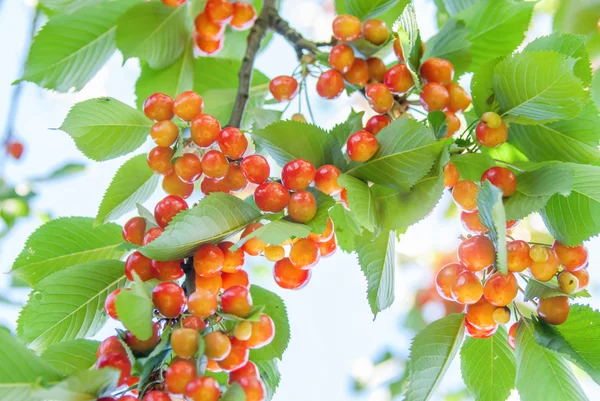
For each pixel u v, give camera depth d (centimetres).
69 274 87
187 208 85
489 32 99
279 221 82
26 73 102
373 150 86
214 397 77
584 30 118
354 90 98
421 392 86
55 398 77
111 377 78
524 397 87
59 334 87
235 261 84
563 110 88
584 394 87
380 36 94
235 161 88
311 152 87
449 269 86
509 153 94
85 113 90
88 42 103
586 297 89
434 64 92
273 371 87
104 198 92
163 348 79
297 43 100
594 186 87
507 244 86
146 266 84
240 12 102
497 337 90
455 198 88
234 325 80
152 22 103
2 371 77
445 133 88
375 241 89
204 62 106
